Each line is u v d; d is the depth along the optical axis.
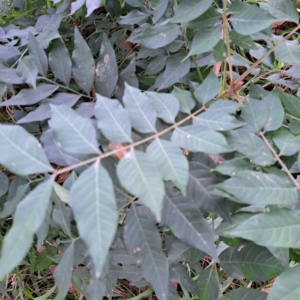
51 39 0.39
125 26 0.51
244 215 0.31
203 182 0.31
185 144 0.28
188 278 0.43
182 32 0.44
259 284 0.61
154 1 0.38
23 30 0.47
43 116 0.38
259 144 0.32
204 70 0.46
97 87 0.40
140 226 0.31
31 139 0.26
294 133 0.37
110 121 0.28
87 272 0.50
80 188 0.24
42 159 0.26
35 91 0.39
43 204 0.25
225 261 0.36
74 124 0.27
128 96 0.29
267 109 0.35
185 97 0.33
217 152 0.27
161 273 0.30
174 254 0.39
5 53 0.43
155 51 0.46
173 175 0.26
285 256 0.30
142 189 0.24
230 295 0.36
